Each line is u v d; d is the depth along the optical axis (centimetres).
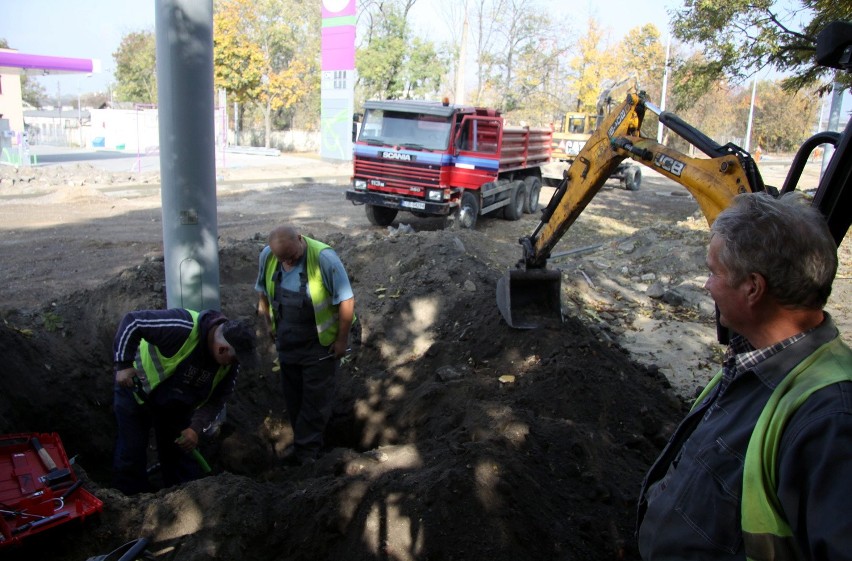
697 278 916
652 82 4041
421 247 762
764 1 1310
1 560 295
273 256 489
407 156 1321
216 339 407
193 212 483
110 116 3834
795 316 159
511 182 1602
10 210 1505
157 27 460
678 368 627
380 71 3678
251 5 3353
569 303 800
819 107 5125
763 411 151
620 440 448
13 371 474
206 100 472
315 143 4341
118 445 430
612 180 2803
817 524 131
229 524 327
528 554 305
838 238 244
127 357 396
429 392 510
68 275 957
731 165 359
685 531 163
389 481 337
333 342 484
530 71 4322
